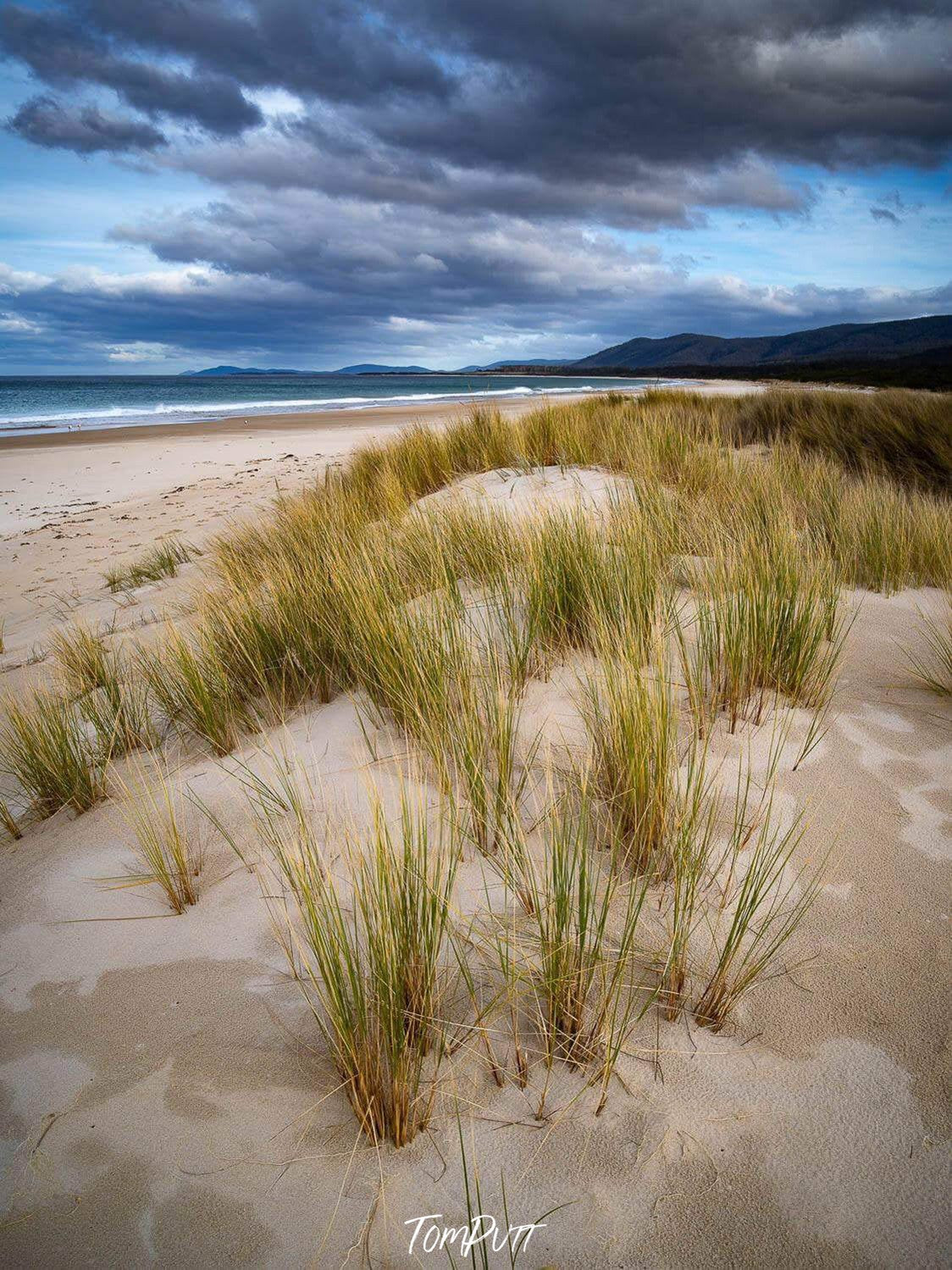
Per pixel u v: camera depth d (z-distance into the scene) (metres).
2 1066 1.58
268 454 15.22
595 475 6.25
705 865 1.90
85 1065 1.55
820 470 6.11
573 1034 1.46
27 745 2.76
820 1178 1.22
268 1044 1.55
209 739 2.88
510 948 1.65
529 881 1.72
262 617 3.54
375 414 27.08
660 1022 1.51
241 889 2.03
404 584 3.64
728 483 5.38
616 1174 1.24
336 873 1.97
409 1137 1.32
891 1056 1.43
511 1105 1.37
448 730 2.29
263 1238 1.19
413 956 1.50
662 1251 1.13
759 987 1.59
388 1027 1.35
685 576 3.73
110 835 2.44
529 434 7.70
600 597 3.05
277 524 6.11
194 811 2.43
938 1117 1.31
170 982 1.75
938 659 3.14
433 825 2.10
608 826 2.01
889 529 4.48
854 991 1.57
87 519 9.77
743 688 2.69
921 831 2.06
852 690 2.87
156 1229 1.22
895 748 2.46
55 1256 1.19
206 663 3.20
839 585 3.87
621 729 2.05
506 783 2.03
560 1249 1.15
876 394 11.03
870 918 1.76
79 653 4.13
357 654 2.99
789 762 2.38
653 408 12.50
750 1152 1.27
